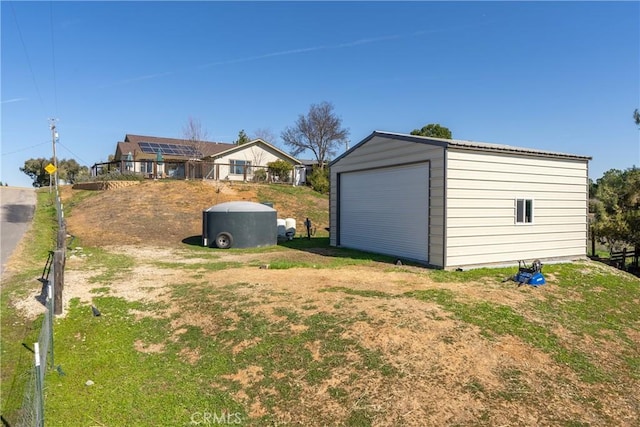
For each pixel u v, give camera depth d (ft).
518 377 15.92
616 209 53.31
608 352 19.25
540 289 28.43
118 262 37.04
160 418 14.17
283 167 103.14
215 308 22.91
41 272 33.09
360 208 45.75
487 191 35.42
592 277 33.50
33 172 155.33
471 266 34.53
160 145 130.00
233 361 17.49
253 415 14.10
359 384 15.20
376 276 29.78
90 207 67.46
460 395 14.55
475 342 18.28
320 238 59.16
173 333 20.66
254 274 30.66
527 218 38.11
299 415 13.91
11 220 58.54
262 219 49.78
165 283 28.60
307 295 24.32
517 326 20.57
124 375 17.11
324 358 16.99
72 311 23.67
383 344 17.76
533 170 38.34
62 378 16.96
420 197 36.42
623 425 13.57
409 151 37.50
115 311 23.59
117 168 101.30
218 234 48.14
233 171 112.47
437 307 22.16
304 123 172.76
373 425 13.17
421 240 36.32
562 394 15.11
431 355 16.97
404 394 14.55
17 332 21.58
